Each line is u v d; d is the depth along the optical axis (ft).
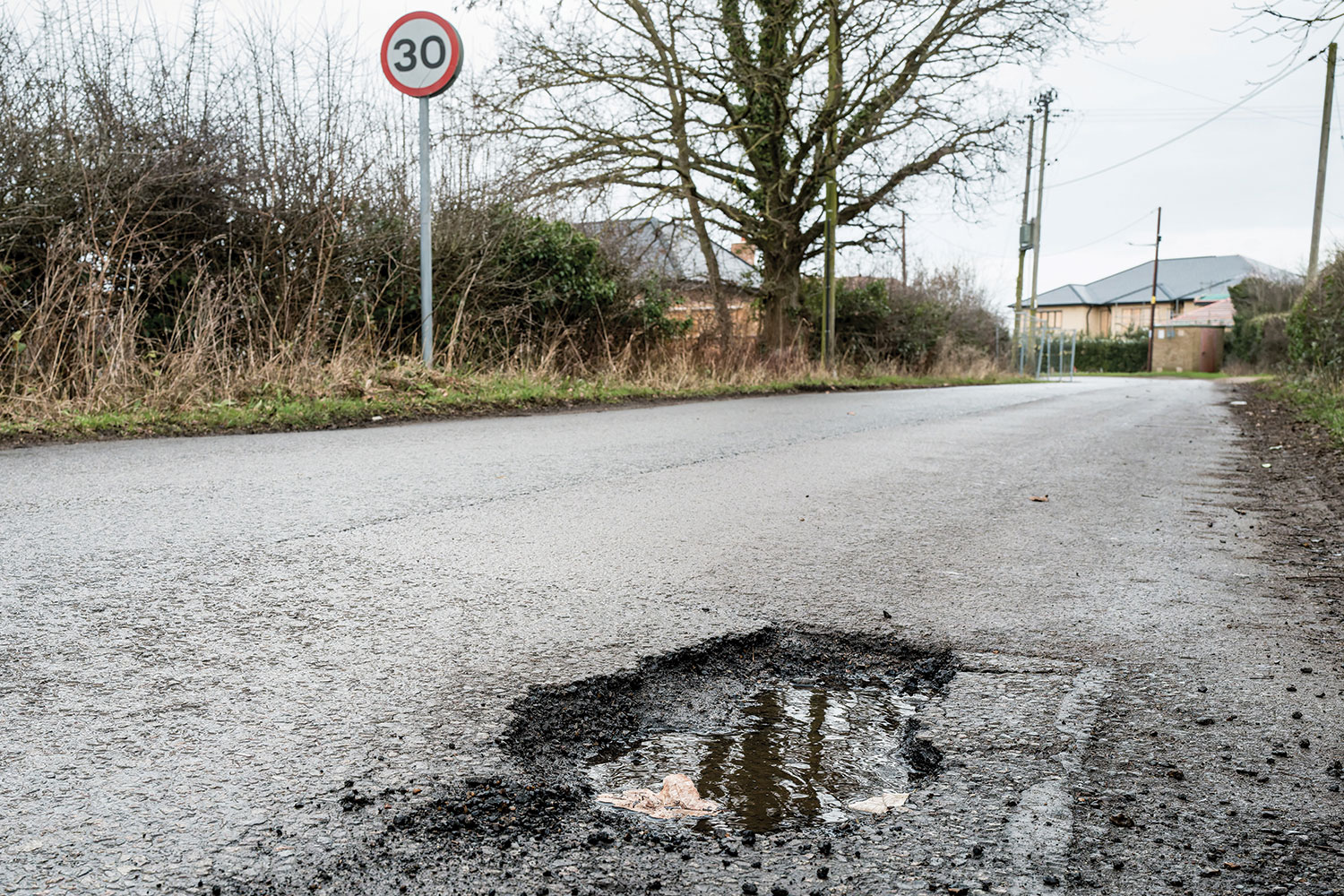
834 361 71.72
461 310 39.99
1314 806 6.10
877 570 12.18
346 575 11.25
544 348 45.42
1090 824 5.85
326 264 35.60
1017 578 11.88
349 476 18.33
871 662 9.01
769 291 70.38
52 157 29.53
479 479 18.37
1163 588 11.48
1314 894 5.12
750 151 63.62
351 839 5.49
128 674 7.97
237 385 29.30
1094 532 14.83
